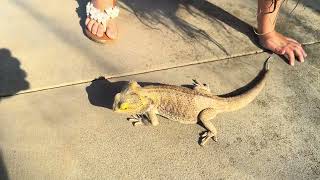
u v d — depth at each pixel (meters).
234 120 0.57
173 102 0.55
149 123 0.55
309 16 0.75
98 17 0.65
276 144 0.55
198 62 0.65
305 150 0.55
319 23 0.74
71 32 0.67
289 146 0.55
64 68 0.62
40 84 0.59
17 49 0.64
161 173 0.51
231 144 0.55
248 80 0.63
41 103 0.57
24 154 0.51
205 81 0.62
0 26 0.67
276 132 0.57
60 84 0.60
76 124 0.55
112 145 0.53
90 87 0.60
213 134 0.55
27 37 0.65
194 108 0.55
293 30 0.72
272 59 0.66
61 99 0.58
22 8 0.70
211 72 0.63
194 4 0.75
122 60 0.64
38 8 0.71
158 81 0.61
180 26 0.70
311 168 0.53
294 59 0.66
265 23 0.66
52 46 0.65
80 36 0.66
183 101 0.55
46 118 0.55
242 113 0.58
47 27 0.67
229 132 0.56
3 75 0.60
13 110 0.56
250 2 0.77
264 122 0.58
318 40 0.71
